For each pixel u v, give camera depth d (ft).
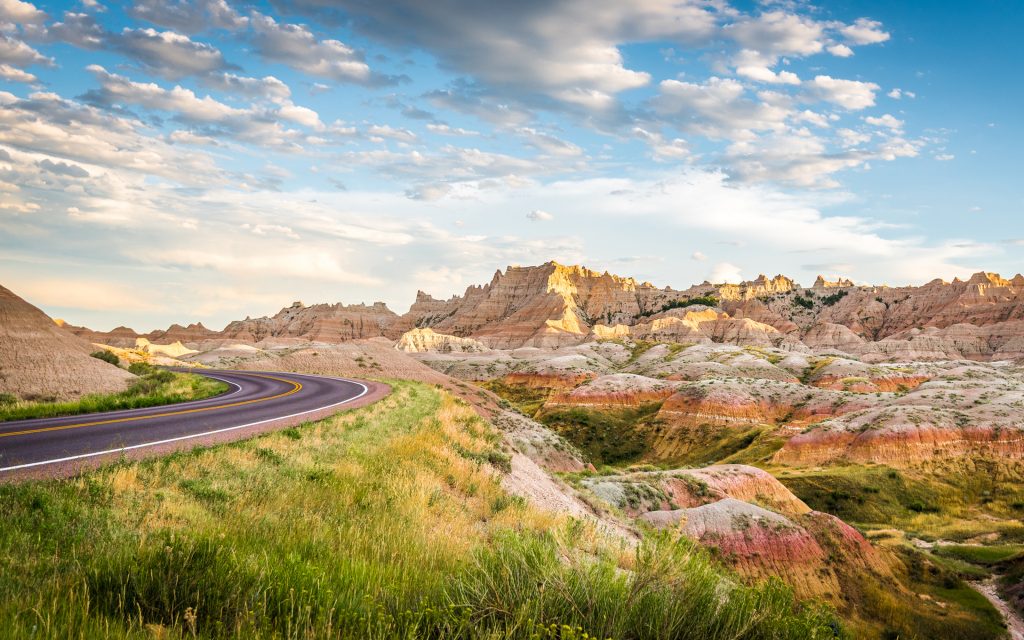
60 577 19.17
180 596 18.40
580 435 404.98
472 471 54.34
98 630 15.71
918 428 273.75
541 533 35.32
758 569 126.82
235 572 19.56
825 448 288.71
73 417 68.64
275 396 107.65
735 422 372.99
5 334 108.06
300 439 53.11
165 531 22.07
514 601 19.13
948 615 130.52
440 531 33.73
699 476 169.58
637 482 151.74
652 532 22.75
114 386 108.78
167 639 16.19
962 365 516.32
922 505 234.38
